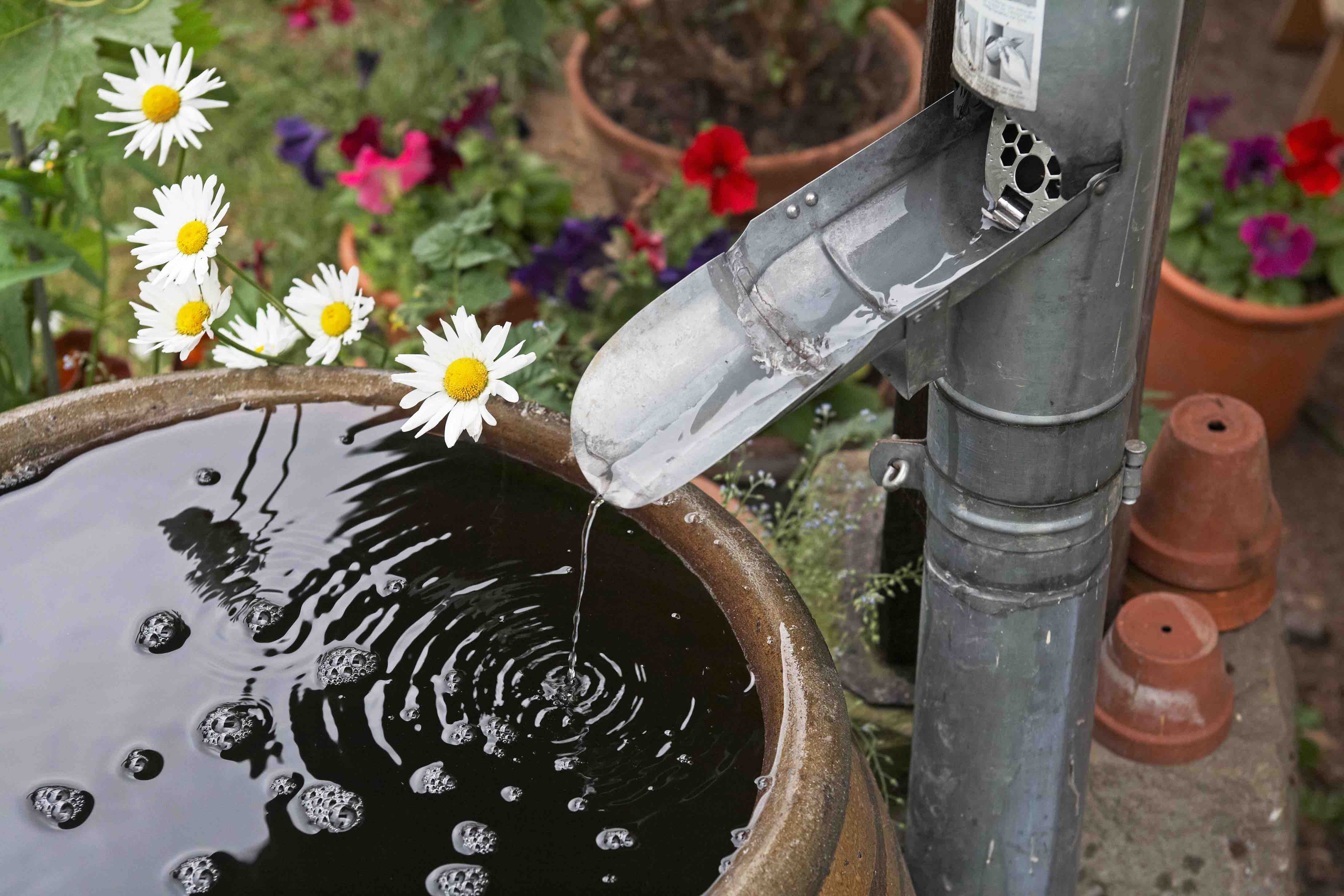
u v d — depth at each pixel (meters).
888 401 2.26
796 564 1.79
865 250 1.01
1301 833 2.15
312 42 3.95
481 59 3.83
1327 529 2.77
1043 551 1.11
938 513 1.15
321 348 1.40
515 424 1.27
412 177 2.65
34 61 1.61
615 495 0.94
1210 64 4.28
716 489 1.86
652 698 1.08
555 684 1.10
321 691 1.12
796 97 3.19
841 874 0.93
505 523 1.25
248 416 1.34
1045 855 1.33
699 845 0.97
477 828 1.00
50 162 1.80
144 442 1.32
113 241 1.89
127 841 0.99
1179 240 2.69
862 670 1.77
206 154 3.41
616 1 3.23
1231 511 1.78
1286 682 1.84
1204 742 1.67
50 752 1.06
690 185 2.56
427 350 1.22
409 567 1.22
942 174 1.04
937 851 1.36
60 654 1.14
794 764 0.94
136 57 1.49
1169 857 1.62
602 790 1.01
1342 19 3.18
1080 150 0.91
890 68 3.22
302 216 3.20
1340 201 2.82
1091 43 0.86
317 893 0.96
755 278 1.03
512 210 2.78
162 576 1.21
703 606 1.15
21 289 1.78
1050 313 0.98
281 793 1.04
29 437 1.29
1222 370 2.68
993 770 1.26
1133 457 1.13
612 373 1.01
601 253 2.49
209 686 1.12
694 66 3.23
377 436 1.33
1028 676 1.19
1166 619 1.69
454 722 1.09
